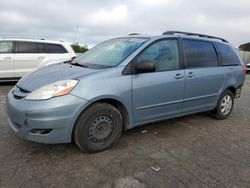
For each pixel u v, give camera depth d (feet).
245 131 16.21
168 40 14.64
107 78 11.87
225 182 10.05
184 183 9.86
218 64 17.29
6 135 13.62
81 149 11.80
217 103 17.72
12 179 9.67
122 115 12.94
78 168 10.65
